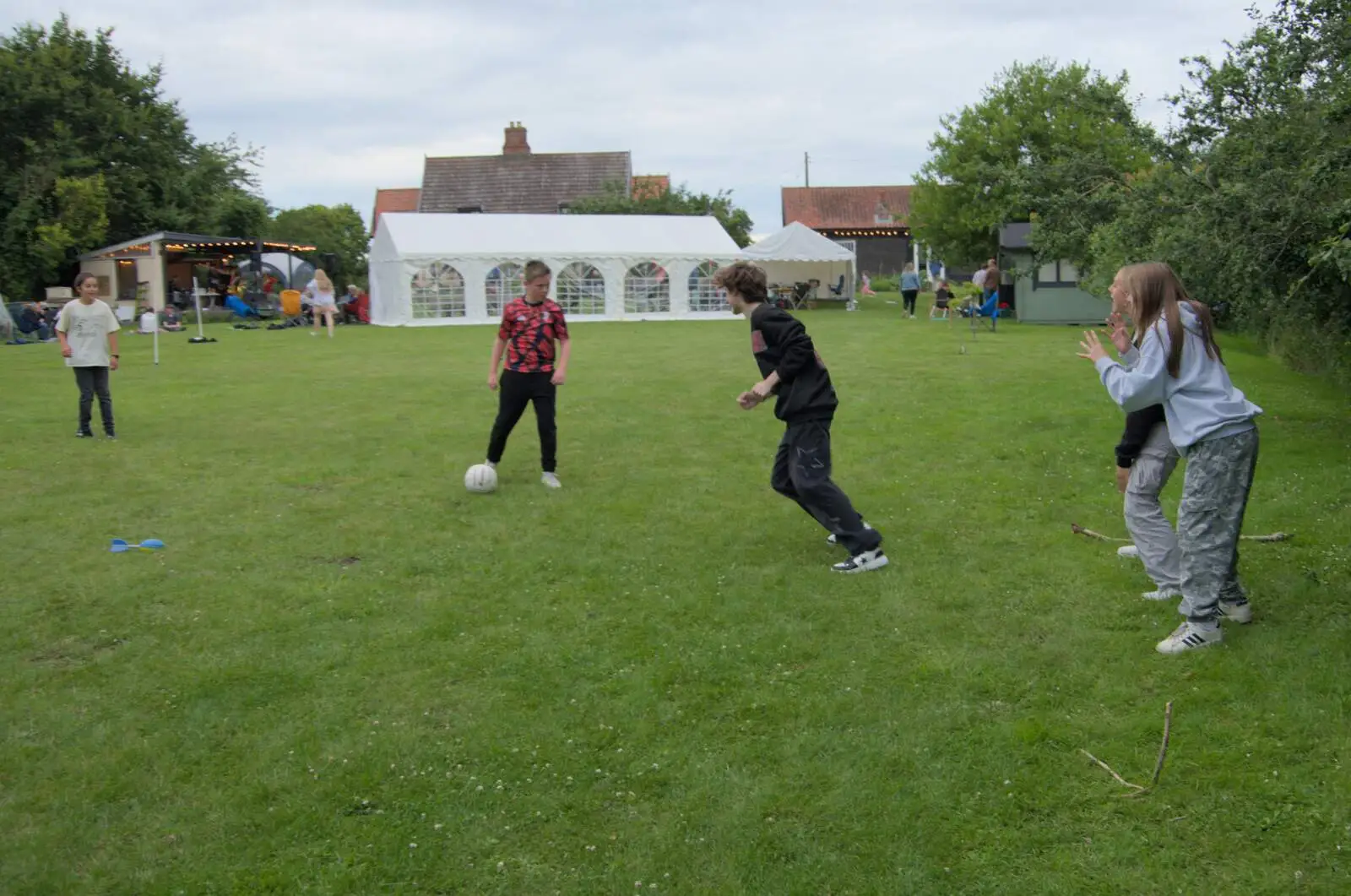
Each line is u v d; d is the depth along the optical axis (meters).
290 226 45.56
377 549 6.53
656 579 5.87
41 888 3.18
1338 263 7.32
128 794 3.69
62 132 35.09
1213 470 4.57
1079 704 4.25
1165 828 3.41
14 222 33.28
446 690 4.48
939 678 4.52
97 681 4.60
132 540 6.74
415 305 30.09
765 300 6.10
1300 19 8.73
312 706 4.34
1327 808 3.45
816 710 4.24
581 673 4.63
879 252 59.44
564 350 8.14
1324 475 7.80
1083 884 3.15
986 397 12.45
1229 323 14.36
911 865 3.26
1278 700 4.17
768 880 3.20
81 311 10.10
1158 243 9.48
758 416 11.42
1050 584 5.64
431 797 3.66
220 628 5.19
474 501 7.74
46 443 10.09
